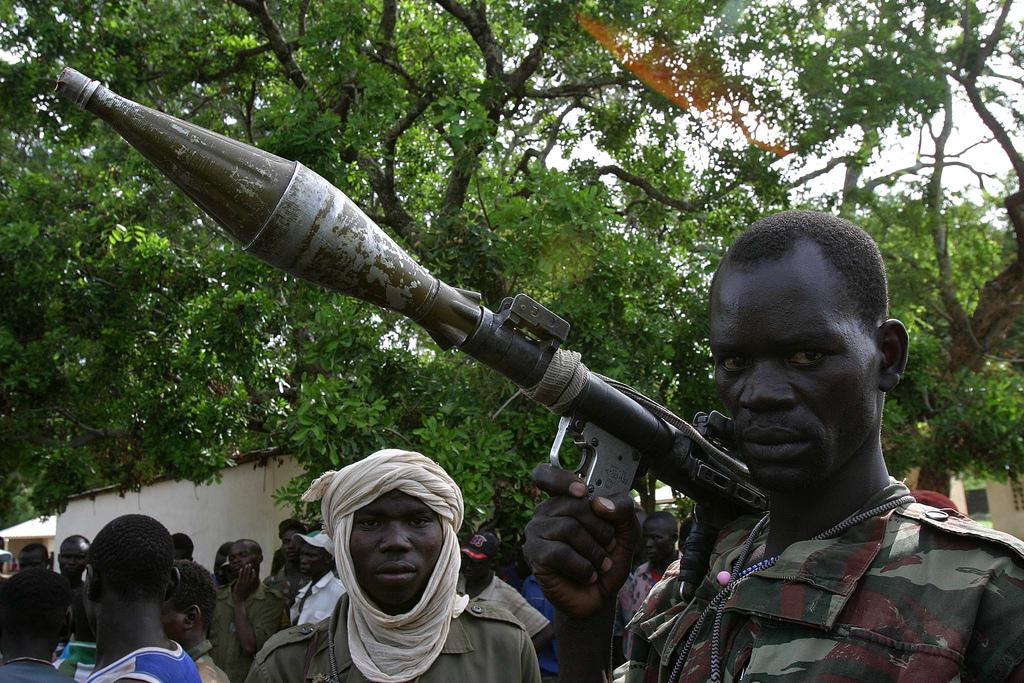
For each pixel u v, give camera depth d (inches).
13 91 331.9
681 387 278.2
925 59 330.0
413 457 107.0
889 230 478.0
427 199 348.2
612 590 56.4
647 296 280.5
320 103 307.7
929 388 331.9
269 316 288.5
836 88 323.9
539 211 246.4
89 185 400.8
